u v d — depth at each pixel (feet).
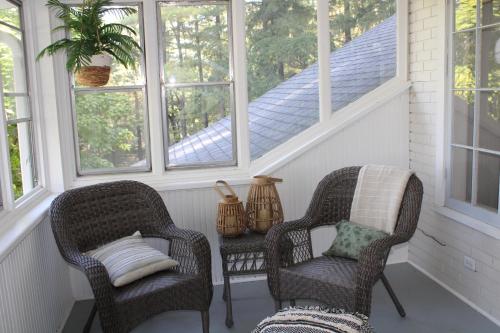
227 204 10.64
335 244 10.36
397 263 13.58
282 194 12.73
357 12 12.73
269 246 9.82
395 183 10.25
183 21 12.09
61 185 11.58
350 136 12.89
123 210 10.59
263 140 12.75
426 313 10.68
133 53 11.97
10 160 9.27
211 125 12.61
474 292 10.86
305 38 12.61
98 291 8.23
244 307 11.37
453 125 11.51
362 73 12.97
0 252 7.30
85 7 10.76
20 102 10.29
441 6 11.47
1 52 9.10
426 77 12.32
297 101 12.78
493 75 10.15
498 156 10.09
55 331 10.24
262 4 12.30
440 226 12.03
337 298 8.94
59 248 9.25
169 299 9.00
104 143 12.24
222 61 12.39
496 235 9.85
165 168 12.59
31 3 10.82
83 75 10.47
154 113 12.13
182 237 9.82
